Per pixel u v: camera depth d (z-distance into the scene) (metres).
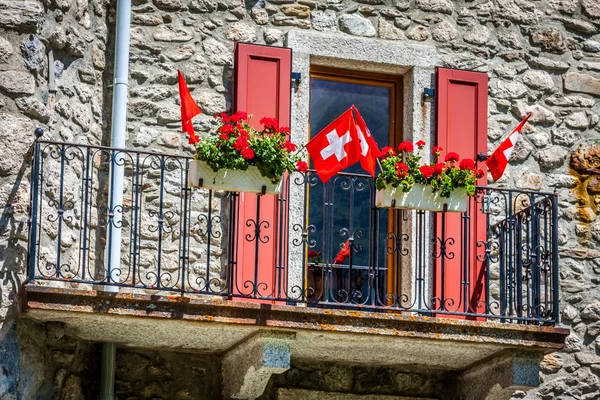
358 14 10.80
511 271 9.80
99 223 9.91
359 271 10.52
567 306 10.73
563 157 11.02
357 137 9.52
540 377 10.52
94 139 9.95
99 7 10.13
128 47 10.11
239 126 9.20
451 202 9.52
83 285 9.56
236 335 9.42
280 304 9.76
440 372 10.55
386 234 10.70
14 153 8.89
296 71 10.48
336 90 10.91
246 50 10.34
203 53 10.43
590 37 11.28
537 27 11.22
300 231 10.24
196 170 9.01
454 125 10.66
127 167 10.09
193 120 10.27
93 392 9.72
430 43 10.92
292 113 10.43
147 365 9.95
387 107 10.98
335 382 10.30
